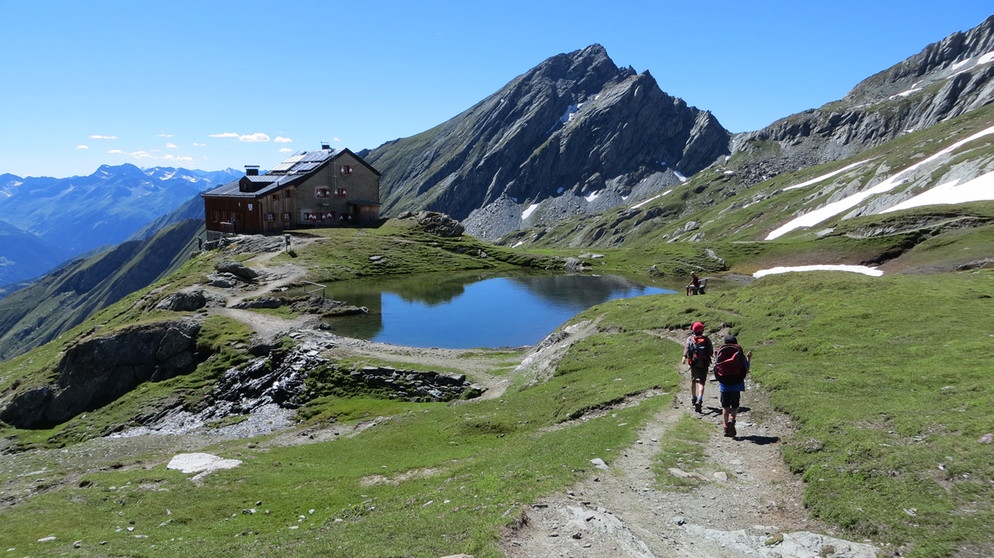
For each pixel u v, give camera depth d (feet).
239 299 268.00
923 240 309.83
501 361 173.88
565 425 93.81
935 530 39.96
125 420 184.44
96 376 208.85
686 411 81.10
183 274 344.49
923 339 90.07
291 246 380.99
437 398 154.51
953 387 65.77
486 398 140.05
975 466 45.60
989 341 81.51
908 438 54.54
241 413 174.60
